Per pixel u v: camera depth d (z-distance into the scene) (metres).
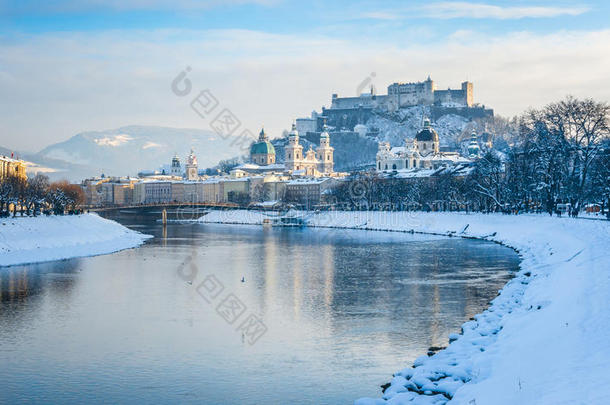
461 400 52.41
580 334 60.44
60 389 65.62
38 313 99.12
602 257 102.44
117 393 64.50
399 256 171.00
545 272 111.25
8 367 72.62
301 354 75.62
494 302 92.69
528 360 57.56
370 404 55.31
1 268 147.38
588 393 45.75
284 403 61.22
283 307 102.12
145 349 79.00
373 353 75.31
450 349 67.56
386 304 102.75
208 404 61.31
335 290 117.38
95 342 82.31
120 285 124.31
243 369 70.88
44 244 179.62
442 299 105.75
